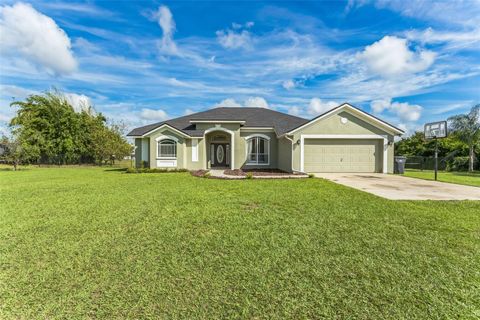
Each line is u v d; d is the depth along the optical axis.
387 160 18.86
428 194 10.06
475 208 7.68
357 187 11.90
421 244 4.85
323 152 19.00
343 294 3.22
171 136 21.39
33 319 2.78
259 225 6.00
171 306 3.00
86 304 3.04
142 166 22.33
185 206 7.96
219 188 11.59
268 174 17.52
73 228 5.85
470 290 3.31
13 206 8.10
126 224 6.13
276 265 3.99
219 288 3.37
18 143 27.42
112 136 32.91
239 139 22.42
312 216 6.77
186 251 4.54
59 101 34.59
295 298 3.14
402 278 3.61
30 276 3.70
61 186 12.59
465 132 24.67
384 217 6.66
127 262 4.12
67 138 33.72
